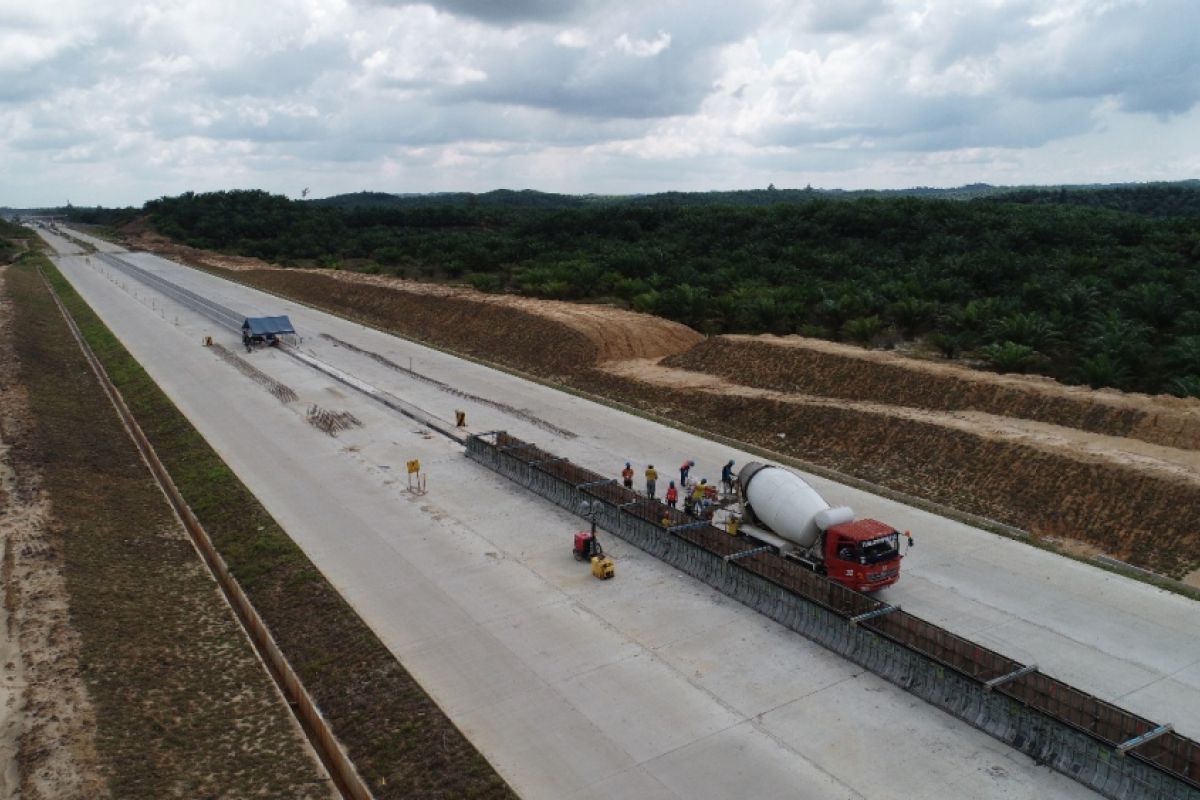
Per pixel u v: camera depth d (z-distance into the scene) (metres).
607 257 91.38
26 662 20.44
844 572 24.55
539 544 29.16
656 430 42.22
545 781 17.31
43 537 26.98
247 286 99.38
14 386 45.44
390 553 28.23
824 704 20.02
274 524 30.06
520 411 45.69
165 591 25.42
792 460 37.53
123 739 18.03
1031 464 32.31
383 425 43.16
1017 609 24.33
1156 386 43.59
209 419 43.62
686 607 24.80
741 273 77.50
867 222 96.62
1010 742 18.50
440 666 21.56
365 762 17.92
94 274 109.38
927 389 42.53
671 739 18.66
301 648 22.48
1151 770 16.23
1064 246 81.25
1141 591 25.34
